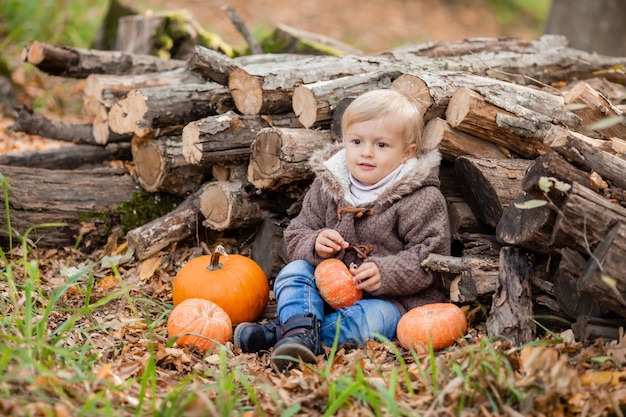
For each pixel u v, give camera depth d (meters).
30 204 4.44
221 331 3.43
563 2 8.92
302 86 4.04
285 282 3.53
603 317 3.12
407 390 2.87
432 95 3.75
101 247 4.60
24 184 4.47
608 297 2.85
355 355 3.16
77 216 4.52
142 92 4.39
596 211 2.93
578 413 2.63
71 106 7.51
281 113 4.31
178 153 4.43
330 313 3.65
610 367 2.88
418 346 3.25
